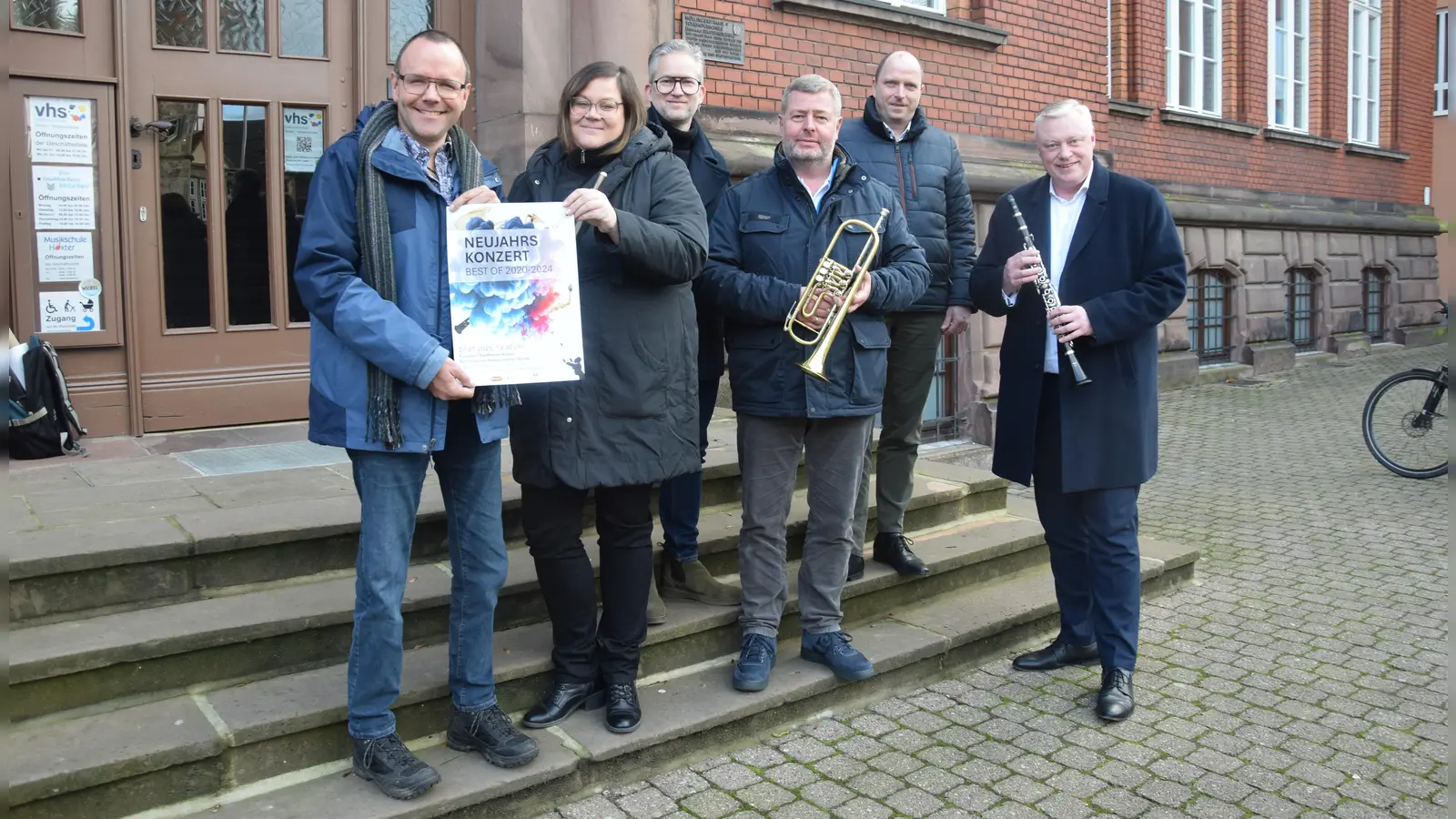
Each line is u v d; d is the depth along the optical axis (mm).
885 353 3740
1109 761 3303
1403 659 4078
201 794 2748
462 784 2844
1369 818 2977
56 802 2561
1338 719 3578
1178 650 4199
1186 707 3682
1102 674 3715
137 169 4801
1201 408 9992
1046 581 4691
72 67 4609
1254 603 4727
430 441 2654
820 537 3652
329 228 2582
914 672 3871
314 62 5184
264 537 3391
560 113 3111
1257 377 11875
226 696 2992
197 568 3307
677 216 3055
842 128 4195
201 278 5020
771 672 3621
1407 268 15094
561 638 3230
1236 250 11852
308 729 2889
